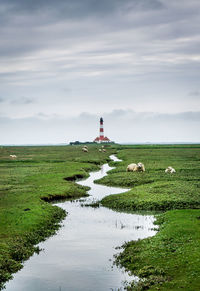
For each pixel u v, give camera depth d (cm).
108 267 2133
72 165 8100
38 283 1920
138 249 2362
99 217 3422
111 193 4834
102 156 11756
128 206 3856
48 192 4481
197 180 5381
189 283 1739
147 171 6706
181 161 8869
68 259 2267
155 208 3719
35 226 2909
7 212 3262
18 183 5291
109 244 2564
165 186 4762
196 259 2019
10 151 15812
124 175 6206
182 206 3684
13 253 2291
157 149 16650
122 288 1848
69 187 4928
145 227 3016
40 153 13888
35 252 2397
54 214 3431
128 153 13125
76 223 3175
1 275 1975
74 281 1942
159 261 2109
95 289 1839
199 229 2616
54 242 2612
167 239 2480
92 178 6488
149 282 1819
